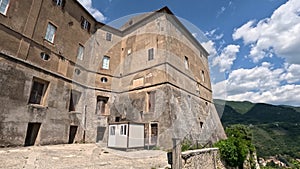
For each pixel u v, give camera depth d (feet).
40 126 28.32
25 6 28.84
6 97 24.53
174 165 12.46
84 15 38.78
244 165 29.25
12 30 26.68
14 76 25.86
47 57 31.14
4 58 25.03
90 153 18.58
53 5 33.24
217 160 21.77
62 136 29.86
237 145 27.20
